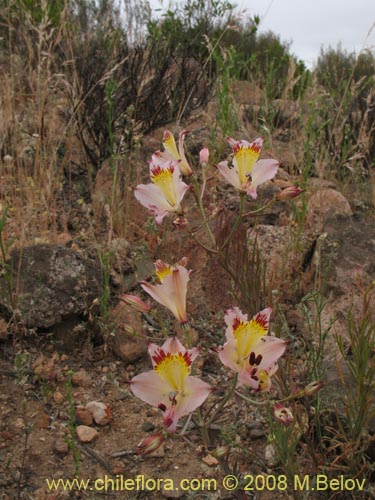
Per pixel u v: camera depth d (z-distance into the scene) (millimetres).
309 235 729
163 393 361
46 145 872
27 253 620
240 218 451
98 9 1152
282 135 1103
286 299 672
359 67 1625
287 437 452
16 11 1146
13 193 773
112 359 601
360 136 981
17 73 979
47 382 564
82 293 606
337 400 513
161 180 425
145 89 993
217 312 658
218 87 1034
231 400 557
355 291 646
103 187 820
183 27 1275
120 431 529
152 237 698
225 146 914
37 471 486
